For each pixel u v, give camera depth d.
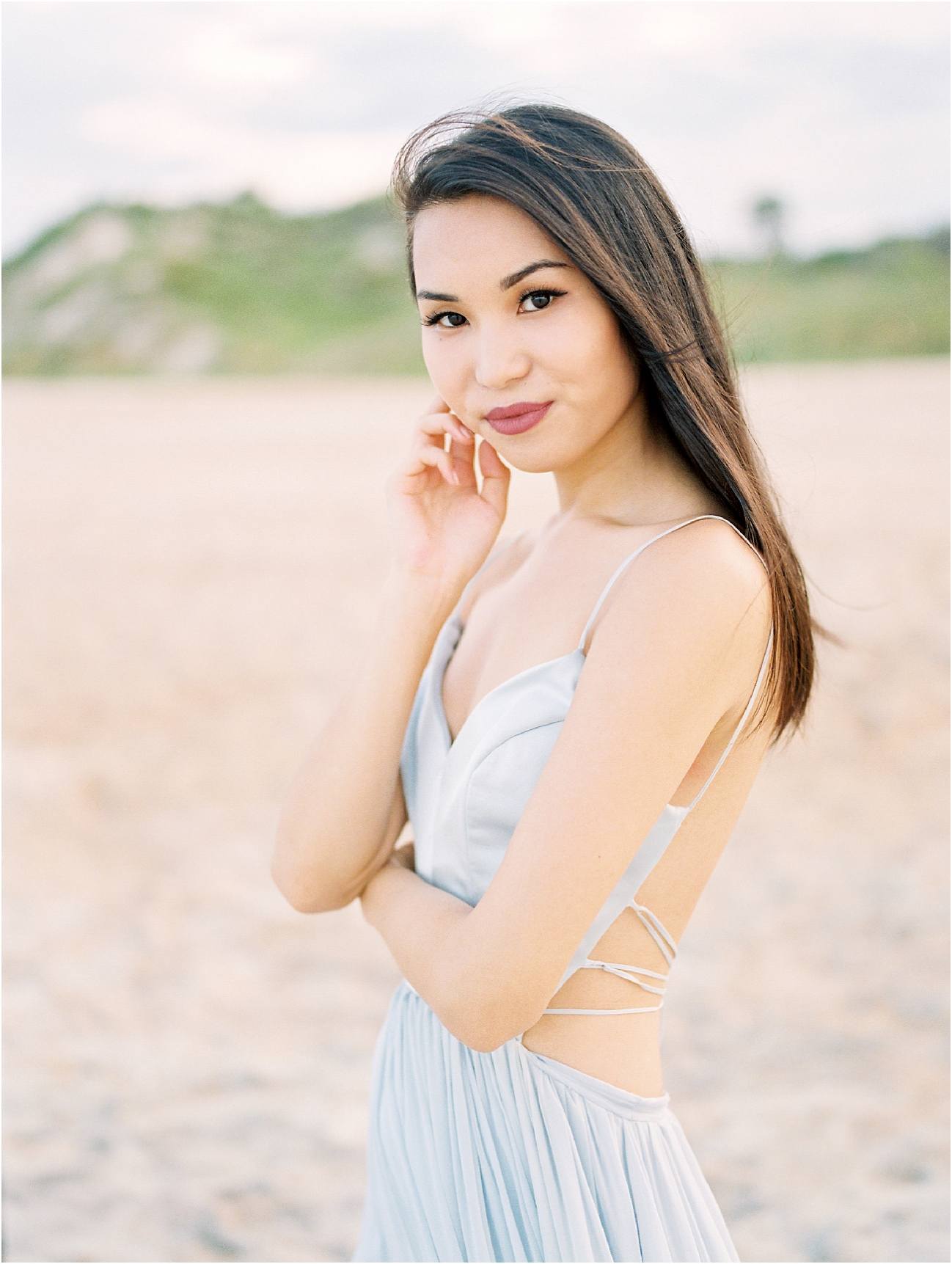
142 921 4.91
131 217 54.66
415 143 1.46
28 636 9.42
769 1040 3.89
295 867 1.60
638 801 1.32
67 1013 4.18
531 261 1.37
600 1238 1.42
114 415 27.55
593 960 1.46
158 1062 3.86
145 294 48.66
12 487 16.56
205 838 5.76
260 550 12.16
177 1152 3.36
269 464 18.39
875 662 7.79
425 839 1.58
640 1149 1.47
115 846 5.67
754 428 2.10
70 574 11.38
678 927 1.51
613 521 1.52
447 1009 1.37
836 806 5.82
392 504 1.66
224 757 6.82
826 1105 3.52
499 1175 1.46
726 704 1.39
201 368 43.28
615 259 1.37
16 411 29.19
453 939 1.37
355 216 54.47
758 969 4.36
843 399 22.53
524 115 1.43
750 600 1.37
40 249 53.81
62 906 5.05
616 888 1.44
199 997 4.30
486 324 1.41
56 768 6.70
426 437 1.67
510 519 12.00
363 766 1.57
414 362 40.78
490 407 1.44
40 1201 3.11
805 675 1.52
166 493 15.84
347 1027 4.08
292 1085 3.72
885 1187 3.10
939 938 4.52
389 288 48.53
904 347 33.91
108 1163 3.30
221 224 54.25
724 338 1.58
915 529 11.24
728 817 1.51
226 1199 3.13
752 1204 3.08
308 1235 2.98
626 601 1.37
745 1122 3.45
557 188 1.35
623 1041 1.49
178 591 10.62
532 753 1.42
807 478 13.96
